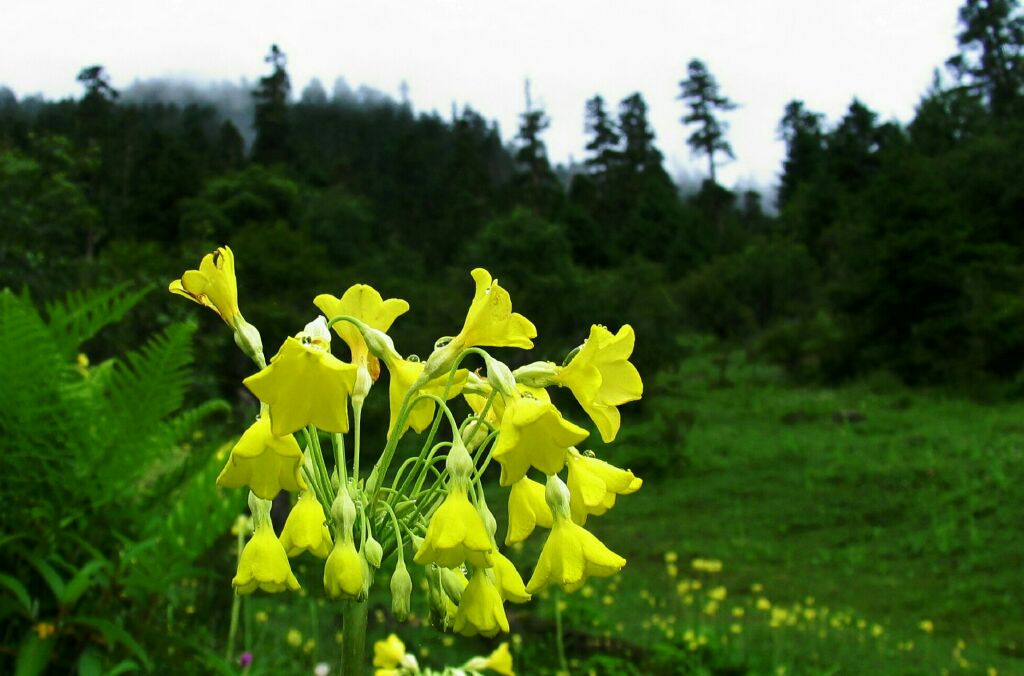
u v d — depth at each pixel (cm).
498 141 11056
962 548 1513
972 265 3256
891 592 1318
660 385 3250
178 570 343
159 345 337
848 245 3806
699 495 2005
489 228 3709
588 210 7850
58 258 1459
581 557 160
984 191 4209
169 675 344
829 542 1630
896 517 1750
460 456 157
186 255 2242
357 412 172
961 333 3103
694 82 8619
